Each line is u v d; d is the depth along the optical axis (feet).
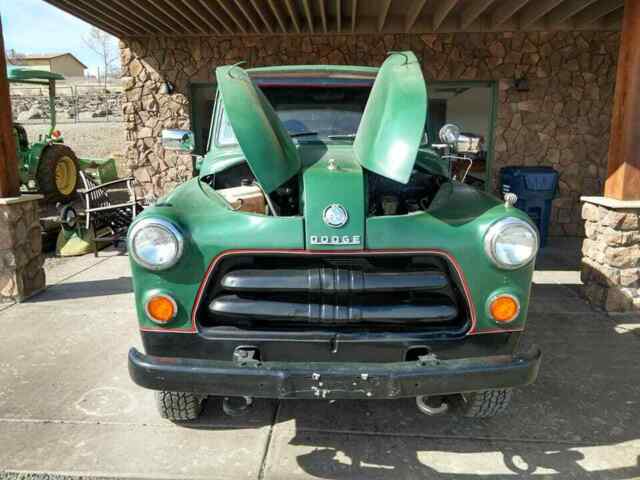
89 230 22.35
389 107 8.61
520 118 24.57
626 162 14.10
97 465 8.09
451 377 6.99
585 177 24.91
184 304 7.34
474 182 26.78
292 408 9.73
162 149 26.14
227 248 7.23
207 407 9.71
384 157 7.97
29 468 8.00
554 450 8.54
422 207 8.89
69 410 9.59
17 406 9.70
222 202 8.16
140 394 10.18
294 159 8.45
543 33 23.77
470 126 35.14
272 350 7.42
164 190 26.50
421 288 7.37
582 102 24.31
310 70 12.17
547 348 12.46
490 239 7.23
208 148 11.90
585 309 15.10
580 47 23.84
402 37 24.18
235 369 6.94
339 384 6.89
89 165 38.14
